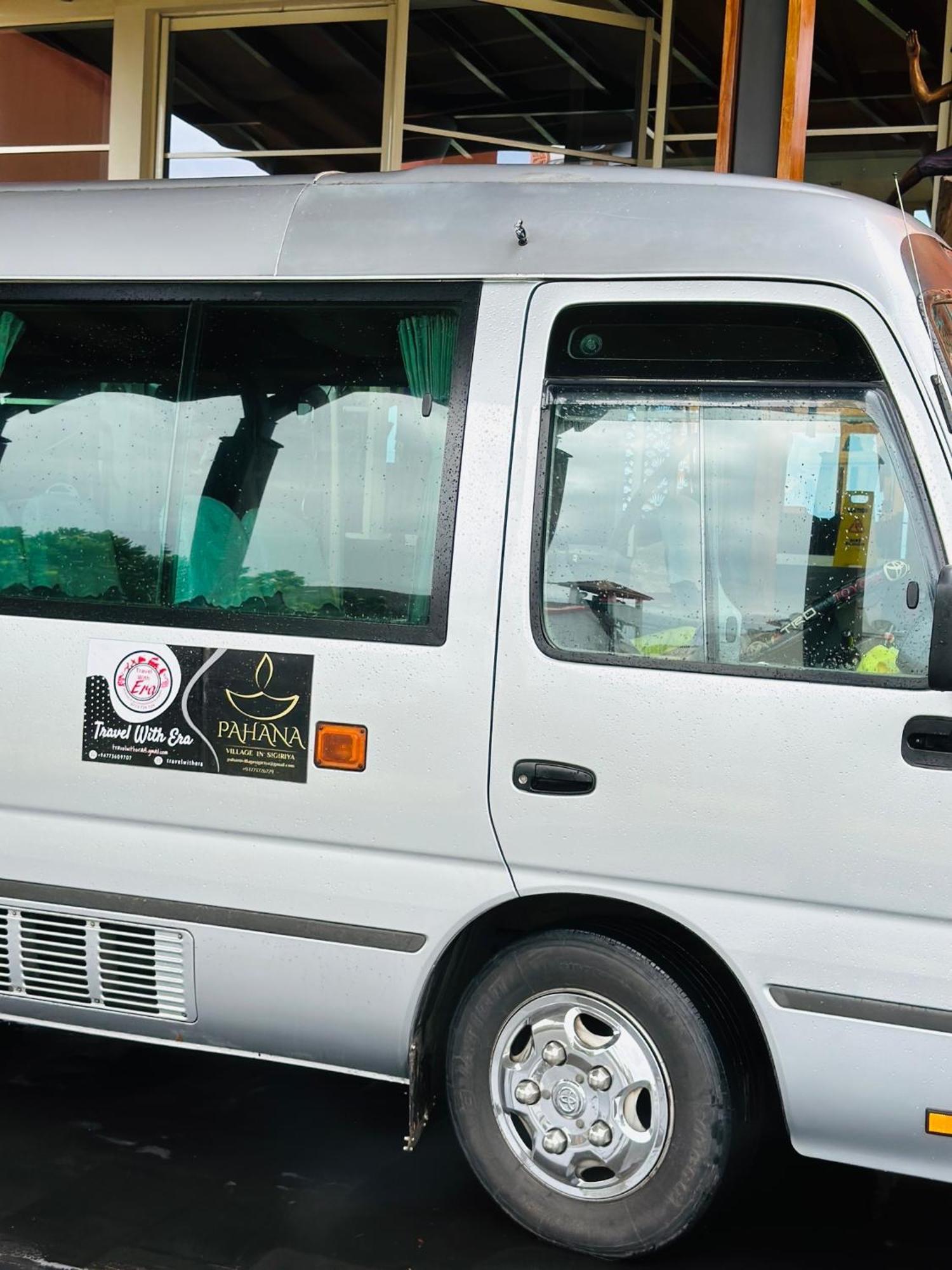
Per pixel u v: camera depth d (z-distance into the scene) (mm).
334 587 4035
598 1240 3777
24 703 4309
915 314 3562
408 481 3980
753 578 3648
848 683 3531
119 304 4348
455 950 3982
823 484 3609
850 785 3502
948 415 3510
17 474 4438
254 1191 4137
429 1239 3900
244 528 4160
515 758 3781
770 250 3680
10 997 4402
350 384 4074
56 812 4297
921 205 10320
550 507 3818
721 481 3695
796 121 5938
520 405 3867
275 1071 5090
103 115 12125
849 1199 4227
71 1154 4332
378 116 11336
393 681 3900
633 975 3730
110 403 4348
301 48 11547
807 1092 3590
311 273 4105
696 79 10961
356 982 3971
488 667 3814
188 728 4125
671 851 3656
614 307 3809
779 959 3588
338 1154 4414
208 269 4234
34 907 4320
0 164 12633
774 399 3660
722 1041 3709
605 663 3730
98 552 4324
